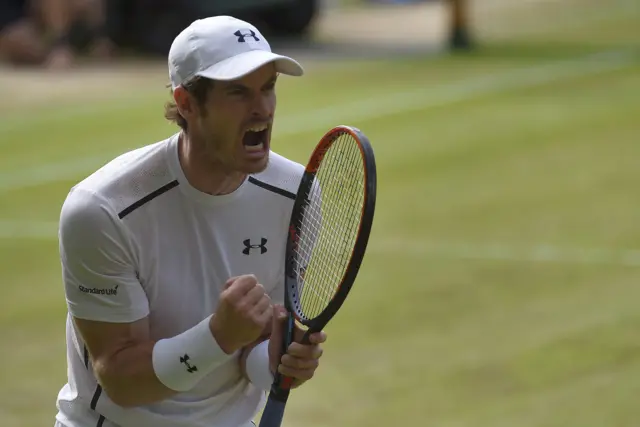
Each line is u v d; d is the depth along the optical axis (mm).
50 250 32875
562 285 28266
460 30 73938
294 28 80688
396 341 25000
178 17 71688
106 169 11539
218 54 10852
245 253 11969
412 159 43219
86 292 11375
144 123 52188
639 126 47812
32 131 51344
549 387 22266
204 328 10938
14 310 27844
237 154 11102
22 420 21391
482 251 31312
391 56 71375
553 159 42375
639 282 28234
